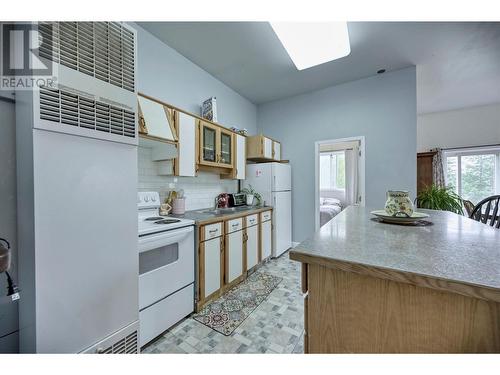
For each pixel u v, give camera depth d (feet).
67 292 2.97
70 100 2.99
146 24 6.83
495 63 9.28
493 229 3.25
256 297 7.11
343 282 2.16
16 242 2.86
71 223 3.01
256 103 13.41
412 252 2.21
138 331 3.83
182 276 5.88
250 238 8.83
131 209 3.77
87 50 3.20
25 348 2.80
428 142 16.17
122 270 3.61
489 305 1.63
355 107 10.69
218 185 10.44
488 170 14.73
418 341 1.86
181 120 7.09
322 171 19.47
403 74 9.66
